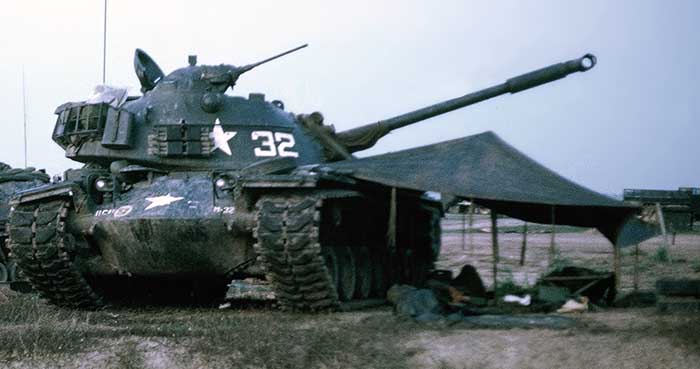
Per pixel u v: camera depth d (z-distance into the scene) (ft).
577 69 67.87
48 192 60.44
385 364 39.29
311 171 57.00
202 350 42.24
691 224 159.84
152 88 68.49
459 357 40.22
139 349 42.96
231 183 58.49
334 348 41.57
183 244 59.16
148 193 60.90
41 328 47.96
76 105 65.57
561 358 39.32
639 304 60.59
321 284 55.26
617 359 38.73
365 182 60.08
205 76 65.26
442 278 71.31
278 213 54.44
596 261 107.14
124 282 68.64
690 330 42.24
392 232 58.23
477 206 60.59
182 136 62.34
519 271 93.56
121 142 62.54
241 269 60.29
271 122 65.31
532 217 63.16
